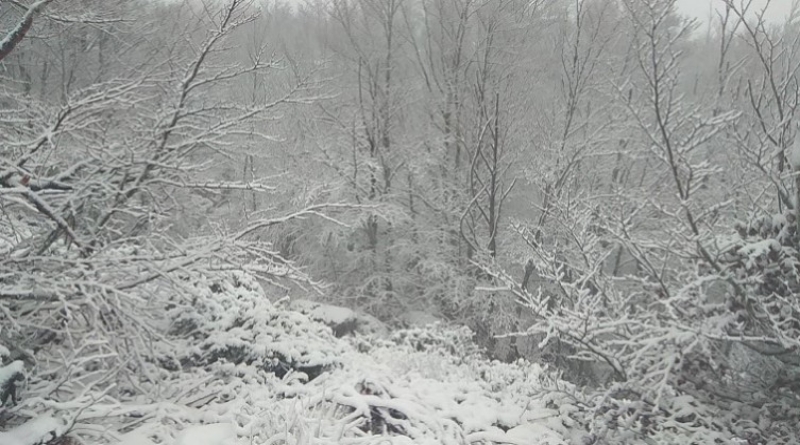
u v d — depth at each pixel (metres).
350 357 7.27
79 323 5.17
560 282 7.07
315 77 15.75
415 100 17.91
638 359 5.66
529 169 15.03
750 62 10.84
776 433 5.52
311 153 16.08
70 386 4.95
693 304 6.02
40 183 5.07
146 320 5.36
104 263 5.05
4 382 4.18
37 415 4.30
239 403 5.37
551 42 17.98
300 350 6.80
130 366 5.55
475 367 7.59
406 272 17.84
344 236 15.95
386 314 17.36
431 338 9.02
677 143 6.57
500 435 5.49
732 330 5.63
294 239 16.61
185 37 7.75
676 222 6.87
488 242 15.91
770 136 6.18
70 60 11.38
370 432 5.04
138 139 5.94
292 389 5.87
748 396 5.93
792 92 7.10
